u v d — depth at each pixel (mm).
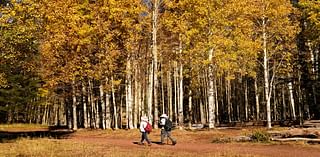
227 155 17031
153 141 25469
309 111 46844
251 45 30906
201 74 49219
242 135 24453
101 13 34875
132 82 42406
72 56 35938
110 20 34594
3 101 34344
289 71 41438
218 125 45812
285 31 32188
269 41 33281
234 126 41938
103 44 35156
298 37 38125
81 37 34156
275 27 32062
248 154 17328
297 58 41188
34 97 36938
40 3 28391
